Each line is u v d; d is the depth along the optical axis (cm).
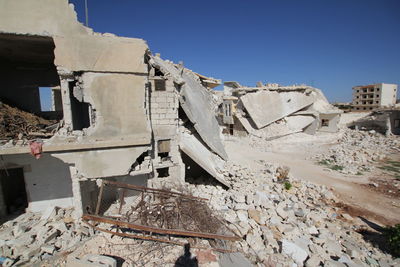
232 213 881
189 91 1430
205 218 761
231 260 648
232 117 2988
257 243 716
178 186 1002
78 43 802
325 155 2173
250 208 938
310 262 656
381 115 3039
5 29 743
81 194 891
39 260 699
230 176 1275
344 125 3425
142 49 873
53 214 934
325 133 2959
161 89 1020
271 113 2800
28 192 971
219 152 1474
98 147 850
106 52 832
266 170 1553
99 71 834
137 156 915
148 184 1030
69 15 789
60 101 1716
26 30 761
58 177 1000
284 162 1981
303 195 1223
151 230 645
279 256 676
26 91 1263
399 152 2239
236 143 2681
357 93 6072
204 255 656
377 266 698
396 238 774
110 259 596
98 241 721
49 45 908
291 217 929
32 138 849
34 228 852
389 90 5538
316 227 909
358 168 1802
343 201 1224
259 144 2561
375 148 2373
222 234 713
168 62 1647
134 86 884
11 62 1202
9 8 743
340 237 850
